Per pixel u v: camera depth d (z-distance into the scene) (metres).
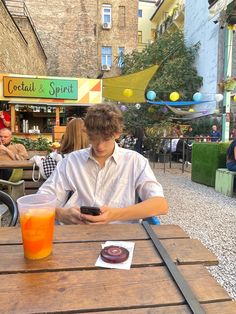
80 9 20.88
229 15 8.12
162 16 26.41
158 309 0.78
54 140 6.89
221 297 0.83
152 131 14.02
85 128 1.70
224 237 3.51
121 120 1.71
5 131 4.55
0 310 0.76
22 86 9.32
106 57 24.20
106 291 0.84
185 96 15.88
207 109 14.83
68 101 9.74
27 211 0.99
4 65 9.42
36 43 15.17
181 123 15.80
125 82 10.47
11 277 0.91
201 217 4.34
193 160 7.70
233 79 8.87
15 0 15.87
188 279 0.91
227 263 2.80
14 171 4.00
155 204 1.61
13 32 10.47
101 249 1.10
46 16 20.48
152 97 11.16
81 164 1.79
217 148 6.55
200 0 15.90
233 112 12.82
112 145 1.73
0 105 9.88
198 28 16.28
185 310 0.78
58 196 1.81
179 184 7.27
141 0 28.89
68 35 20.81
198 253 1.08
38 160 3.54
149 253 1.08
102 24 23.94
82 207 1.44
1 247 1.10
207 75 15.18
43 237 1.01
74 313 0.76
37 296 0.81
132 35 24.39
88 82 9.81
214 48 14.30
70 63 20.91
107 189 1.77
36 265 0.97
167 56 16.78
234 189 5.93
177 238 1.22
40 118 11.90
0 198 1.92
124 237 1.22
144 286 0.87
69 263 0.99
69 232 1.25
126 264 0.99
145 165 1.82
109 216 1.45
